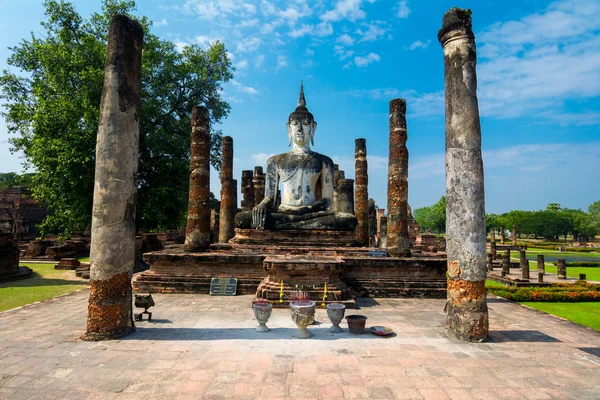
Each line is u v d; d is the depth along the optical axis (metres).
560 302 13.06
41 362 5.58
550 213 85.00
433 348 6.41
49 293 11.81
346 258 11.38
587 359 5.98
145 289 11.56
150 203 21.50
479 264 6.99
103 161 7.00
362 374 5.25
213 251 13.09
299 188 15.18
